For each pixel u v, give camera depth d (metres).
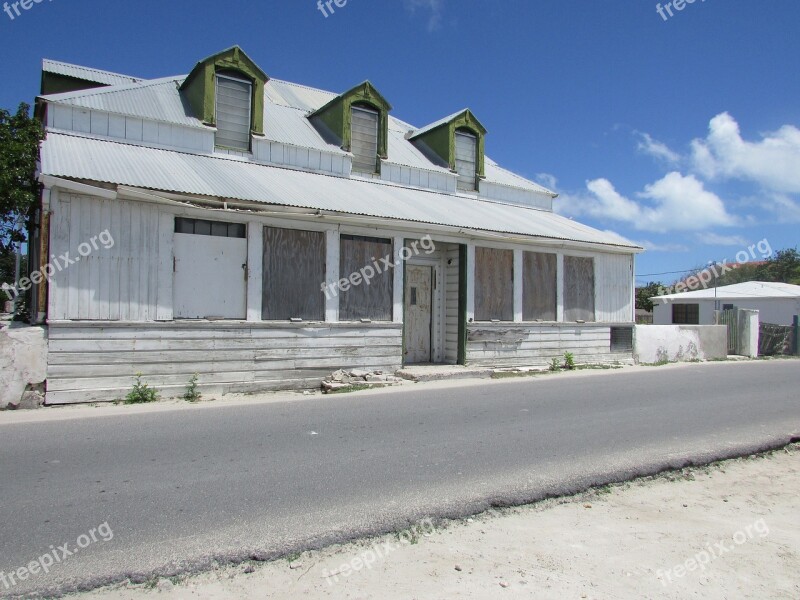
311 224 10.96
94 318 8.88
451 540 4.20
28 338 8.38
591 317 15.59
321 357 11.05
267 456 5.98
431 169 15.38
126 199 9.16
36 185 10.27
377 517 4.44
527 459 6.10
